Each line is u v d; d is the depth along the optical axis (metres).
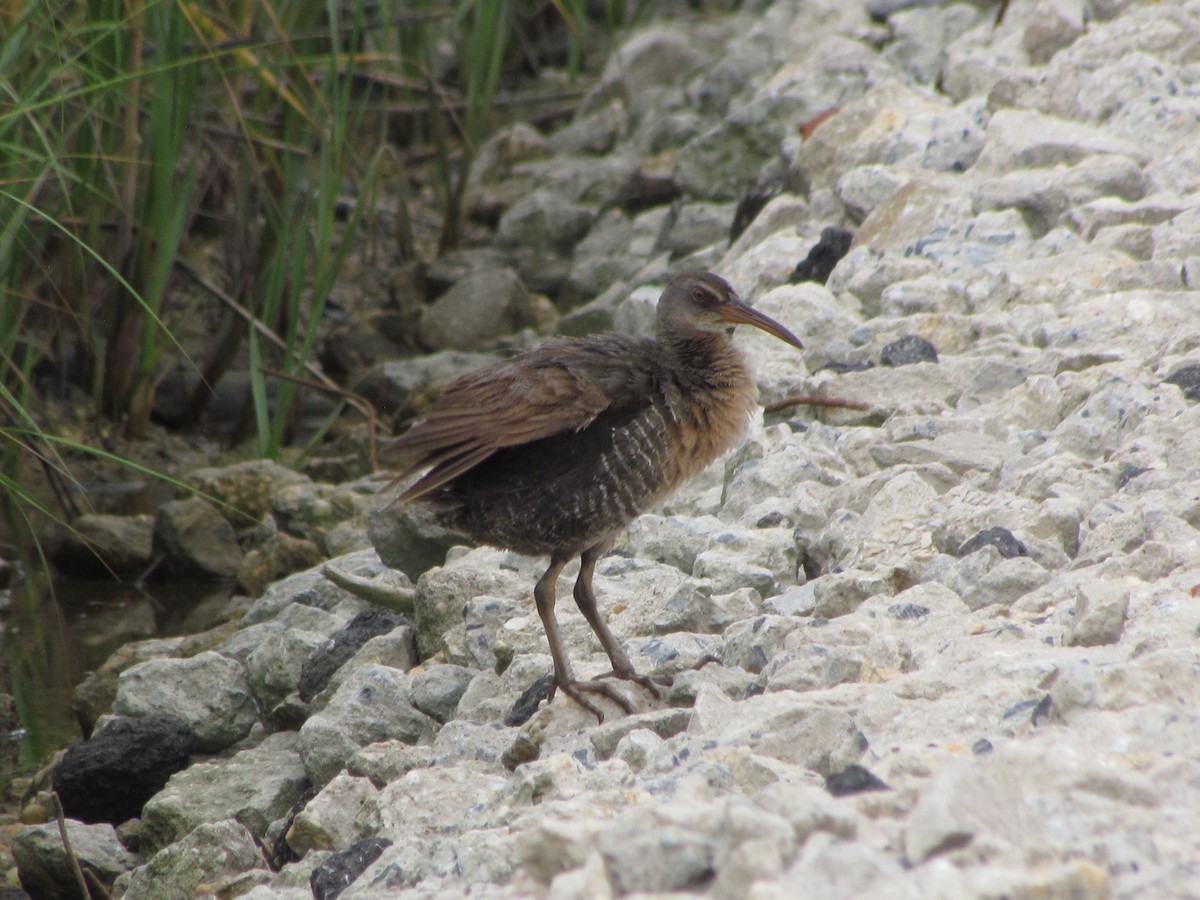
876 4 20.25
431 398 16.39
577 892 5.04
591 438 8.26
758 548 9.52
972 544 8.69
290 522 13.72
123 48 14.79
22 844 8.75
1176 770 5.44
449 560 11.23
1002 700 6.45
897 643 7.45
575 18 23.83
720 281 9.10
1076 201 13.19
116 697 10.39
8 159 12.81
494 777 7.46
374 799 7.44
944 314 12.09
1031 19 16.33
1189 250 11.91
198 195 18.41
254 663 10.28
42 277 15.54
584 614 8.41
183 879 7.78
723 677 7.75
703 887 5.07
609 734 7.41
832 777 5.82
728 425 8.72
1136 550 7.95
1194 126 13.84
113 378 16.67
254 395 15.16
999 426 10.55
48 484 15.59
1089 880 4.60
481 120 20.97
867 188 14.47
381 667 9.27
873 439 10.80
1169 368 10.42
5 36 12.63
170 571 14.05
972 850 4.89
